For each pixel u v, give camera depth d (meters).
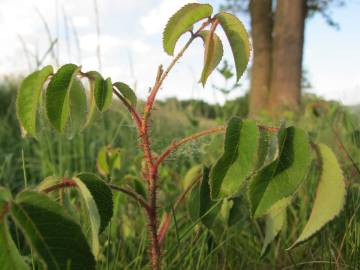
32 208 0.08
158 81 0.12
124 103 0.12
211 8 0.11
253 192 0.10
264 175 0.10
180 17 0.11
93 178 0.10
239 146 0.10
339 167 0.10
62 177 0.11
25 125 0.12
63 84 0.11
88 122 0.12
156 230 0.13
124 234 0.19
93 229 0.09
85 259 0.08
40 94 0.12
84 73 0.12
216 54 0.12
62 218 0.08
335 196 0.10
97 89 0.11
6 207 0.08
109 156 0.18
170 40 0.11
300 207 0.20
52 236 0.08
